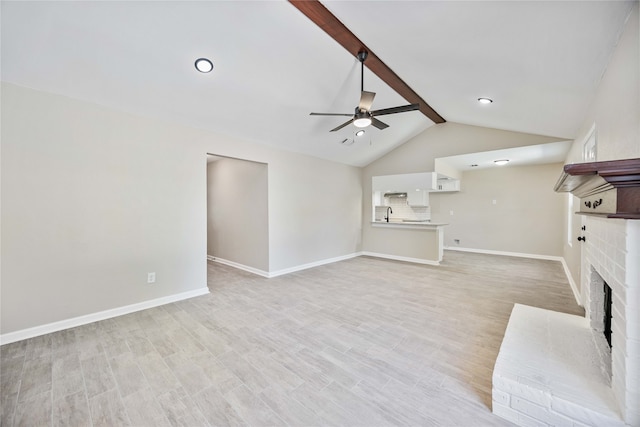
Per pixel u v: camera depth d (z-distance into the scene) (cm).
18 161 247
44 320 262
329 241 595
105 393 179
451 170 645
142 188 323
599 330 215
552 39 176
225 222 571
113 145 301
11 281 246
